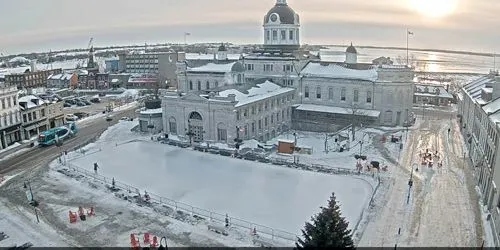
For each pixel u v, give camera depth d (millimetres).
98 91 174250
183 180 63312
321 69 104062
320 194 56750
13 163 74125
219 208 52688
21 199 56969
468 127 81188
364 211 50750
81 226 48562
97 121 111688
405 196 55500
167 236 45844
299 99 104250
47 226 48781
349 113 95125
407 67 96000
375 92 96438
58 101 103062
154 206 53656
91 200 56156
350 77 98562
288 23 105750
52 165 71875
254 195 56781
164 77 185250
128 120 108000
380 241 43656
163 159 74688
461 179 62156
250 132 84688
